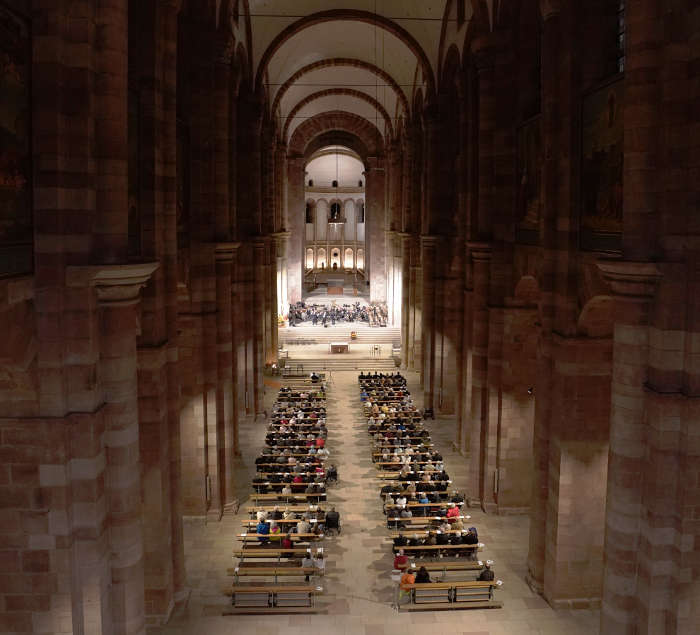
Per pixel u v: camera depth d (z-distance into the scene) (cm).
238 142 3200
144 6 1498
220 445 2298
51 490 1153
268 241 4275
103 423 1223
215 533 2177
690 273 1184
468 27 2561
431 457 2631
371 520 2280
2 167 998
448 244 3419
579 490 1708
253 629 1658
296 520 2078
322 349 4997
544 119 1744
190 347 2188
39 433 1141
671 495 1236
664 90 1202
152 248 1548
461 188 2842
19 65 1041
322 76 4841
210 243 2152
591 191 1556
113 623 1272
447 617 1712
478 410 2391
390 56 3997
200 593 1816
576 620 1697
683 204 1195
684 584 1228
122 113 1185
